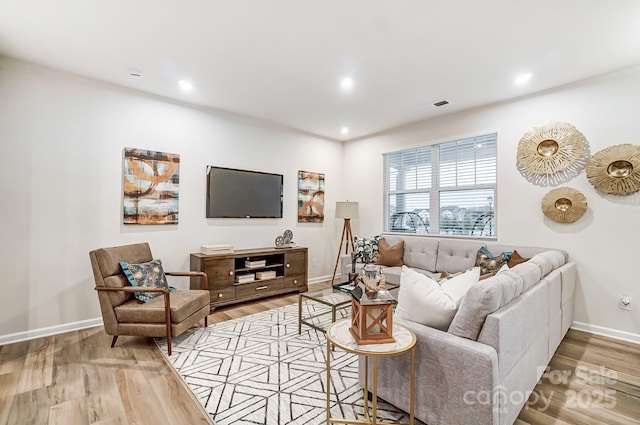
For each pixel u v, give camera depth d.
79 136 3.17
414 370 1.64
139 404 1.92
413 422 1.63
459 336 1.60
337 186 5.75
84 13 2.20
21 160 2.88
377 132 5.27
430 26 2.34
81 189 3.18
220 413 1.83
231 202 4.31
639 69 2.90
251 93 3.64
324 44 2.60
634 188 2.91
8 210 2.82
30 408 1.87
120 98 3.43
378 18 2.25
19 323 2.85
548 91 3.45
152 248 3.64
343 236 5.29
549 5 2.08
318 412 1.85
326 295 3.05
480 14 2.19
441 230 4.47
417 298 1.78
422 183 4.68
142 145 3.57
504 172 3.77
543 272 2.33
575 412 1.86
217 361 2.47
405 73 3.10
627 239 2.97
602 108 3.10
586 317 3.19
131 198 3.47
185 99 3.83
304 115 4.41
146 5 2.11
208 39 2.53
